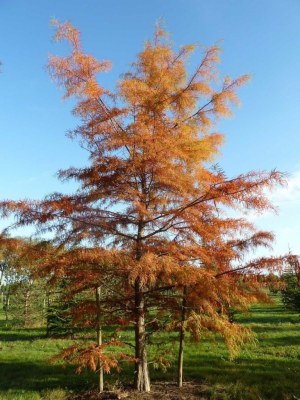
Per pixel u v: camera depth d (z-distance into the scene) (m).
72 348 7.89
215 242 8.77
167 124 9.35
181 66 9.34
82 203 8.71
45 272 7.90
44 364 13.28
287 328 20.38
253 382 10.24
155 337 16.42
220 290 8.34
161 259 7.47
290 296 24.27
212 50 8.99
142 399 8.48
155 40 9.48
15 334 21.92
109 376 11.16
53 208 8.08
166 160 8.31
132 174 8.90
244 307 8.95
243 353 14.11
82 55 8.59
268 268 7.63
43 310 25.73
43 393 9.70
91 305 9.03
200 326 8.31
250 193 7.91
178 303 9.27
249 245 8.33
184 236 8.89
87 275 8.41
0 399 9.20
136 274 7.05
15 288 9.01
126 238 9.01
